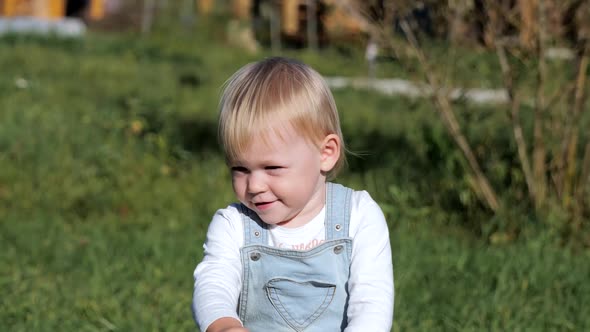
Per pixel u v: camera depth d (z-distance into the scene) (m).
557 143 5.62
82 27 20.77
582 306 4.40
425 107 7.80
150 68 15.88
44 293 4.65
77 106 10.27
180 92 12.71
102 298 4.57
